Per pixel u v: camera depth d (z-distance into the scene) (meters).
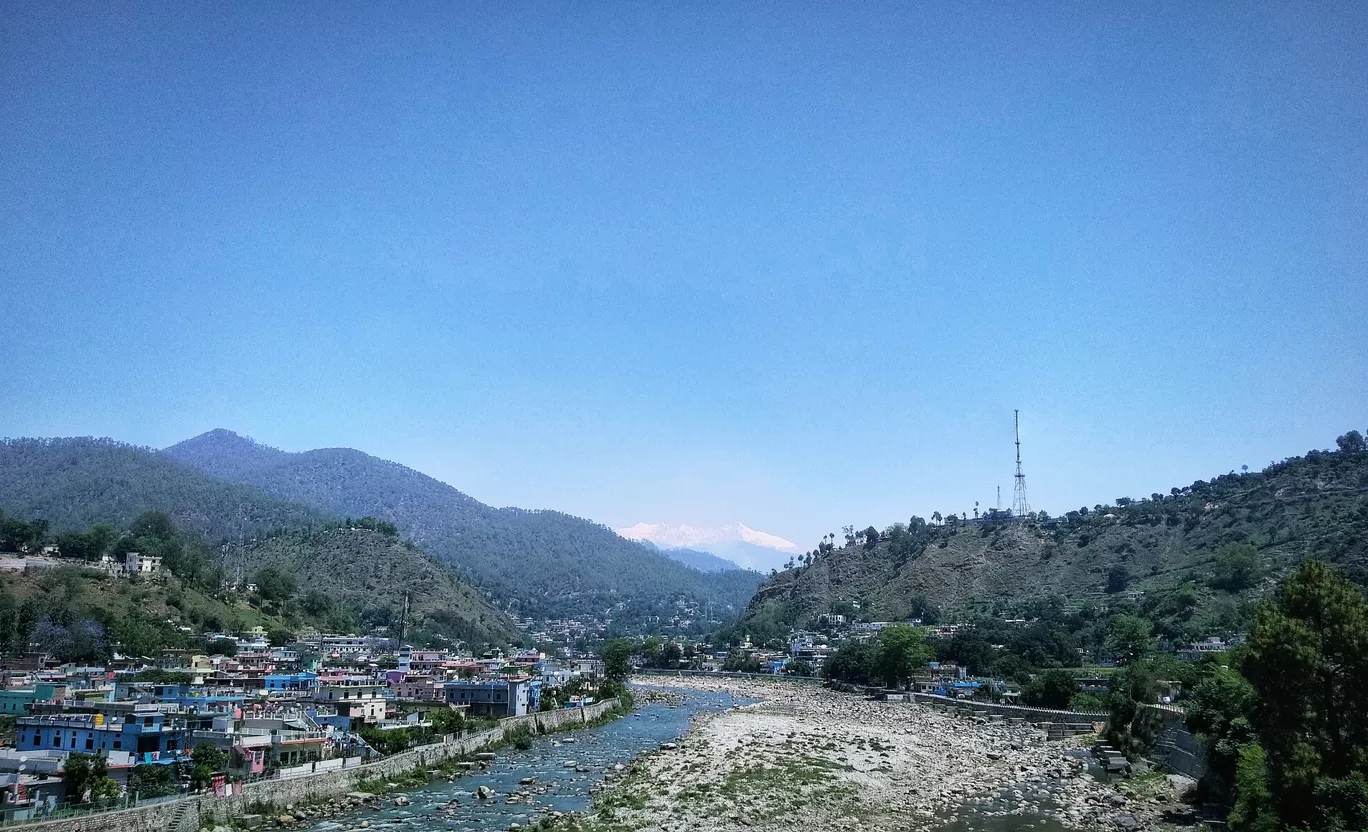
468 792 117.00
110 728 103.12
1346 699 86.25
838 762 136.62
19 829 74.88
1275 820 85.88
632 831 94.94
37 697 133.25
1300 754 84.00
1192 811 106.75
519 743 159.00
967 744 167.00
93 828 79.75
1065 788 124.56
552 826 96.12
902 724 198.00
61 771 89.44
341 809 104.62
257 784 99.12
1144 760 137.62
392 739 132.88
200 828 89.38
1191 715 123.06
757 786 116.25
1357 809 79.25
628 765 136.88
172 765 100.00
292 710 133.38
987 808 112.38
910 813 108.69
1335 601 88.00
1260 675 88.38
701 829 96.38
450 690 183.50
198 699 127.88
